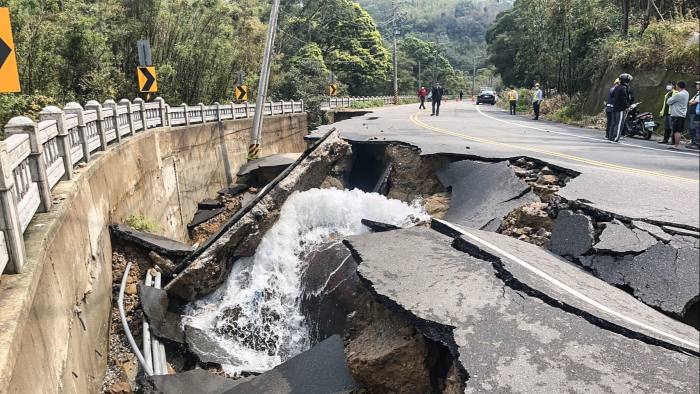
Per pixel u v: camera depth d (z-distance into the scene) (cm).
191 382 601
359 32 5516
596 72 2198
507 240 631
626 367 383
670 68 1652
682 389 359
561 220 674
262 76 1923
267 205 891
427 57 8312
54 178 567
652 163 977
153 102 1348
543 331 427
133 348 667
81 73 1454
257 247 882
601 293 508
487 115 2650
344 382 527
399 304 477
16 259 378
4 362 280
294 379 554
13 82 516
